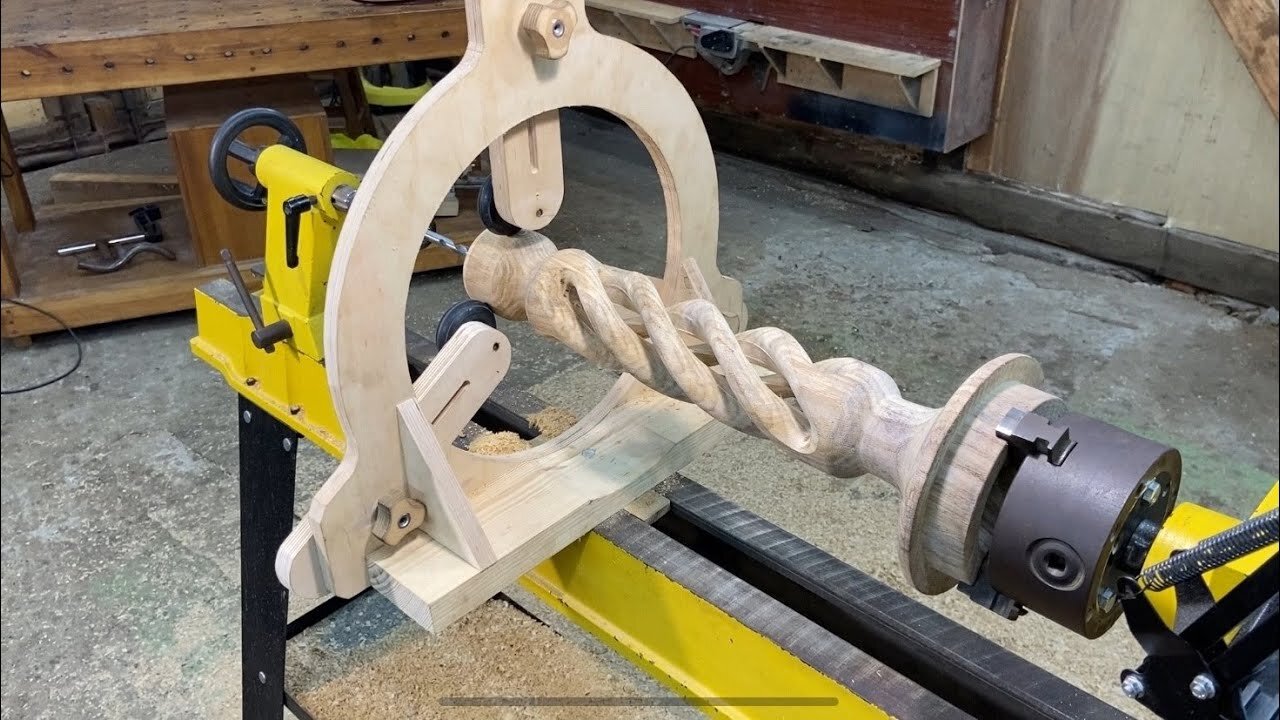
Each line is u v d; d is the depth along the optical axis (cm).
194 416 216
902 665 93
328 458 201
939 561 70
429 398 90
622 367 94
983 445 65
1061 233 260
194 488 195
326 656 153
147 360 236
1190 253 240
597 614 105
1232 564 76
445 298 240
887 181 284
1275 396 205
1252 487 180
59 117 317
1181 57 223
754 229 267
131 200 284
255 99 232
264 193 127
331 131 283
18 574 174
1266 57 205
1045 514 62
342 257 82
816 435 76
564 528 95
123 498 192
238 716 147
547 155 93
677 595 93
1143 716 141
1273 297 232
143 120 329
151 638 161
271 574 126
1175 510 75
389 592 91
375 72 313
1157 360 217
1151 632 63
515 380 211
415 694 146
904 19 235
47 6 214
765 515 181
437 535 93
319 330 118
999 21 242
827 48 241
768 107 271
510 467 101
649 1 266
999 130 261
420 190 83
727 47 255
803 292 239
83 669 156
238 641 160
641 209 248
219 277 243
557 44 84
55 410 218
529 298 95
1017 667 86
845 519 180
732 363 81
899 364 213
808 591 99
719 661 93
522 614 160
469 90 83
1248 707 65
